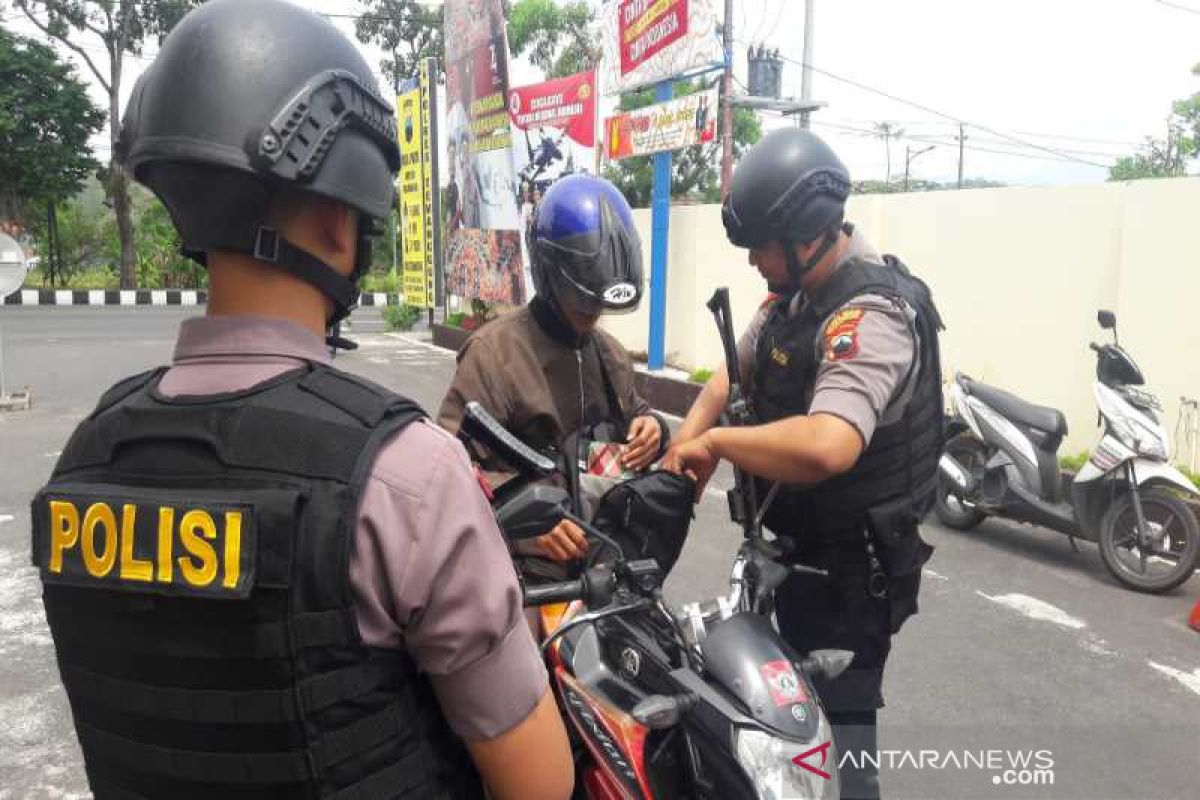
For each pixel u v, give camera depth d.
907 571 2.11
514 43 20.34
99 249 34.12
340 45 1.03
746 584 1.99
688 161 19.44
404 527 0.92
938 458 2.17
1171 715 3.36
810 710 1.63
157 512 0.92
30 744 3.14
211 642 0.91
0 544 5.16
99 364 12.58
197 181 0.96
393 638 0.94
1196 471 5.85
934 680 3.62
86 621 0.99
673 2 9.09
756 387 2.24
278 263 0.99
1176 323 5.94
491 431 1.58
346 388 0.98
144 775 0.98
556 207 2.25
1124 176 33.00
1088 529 4.87
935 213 7.48
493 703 0.99
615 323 11.71
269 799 0.93
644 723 1.63
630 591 1.80
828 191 2.00
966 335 7.30
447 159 15.09
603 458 2.36
